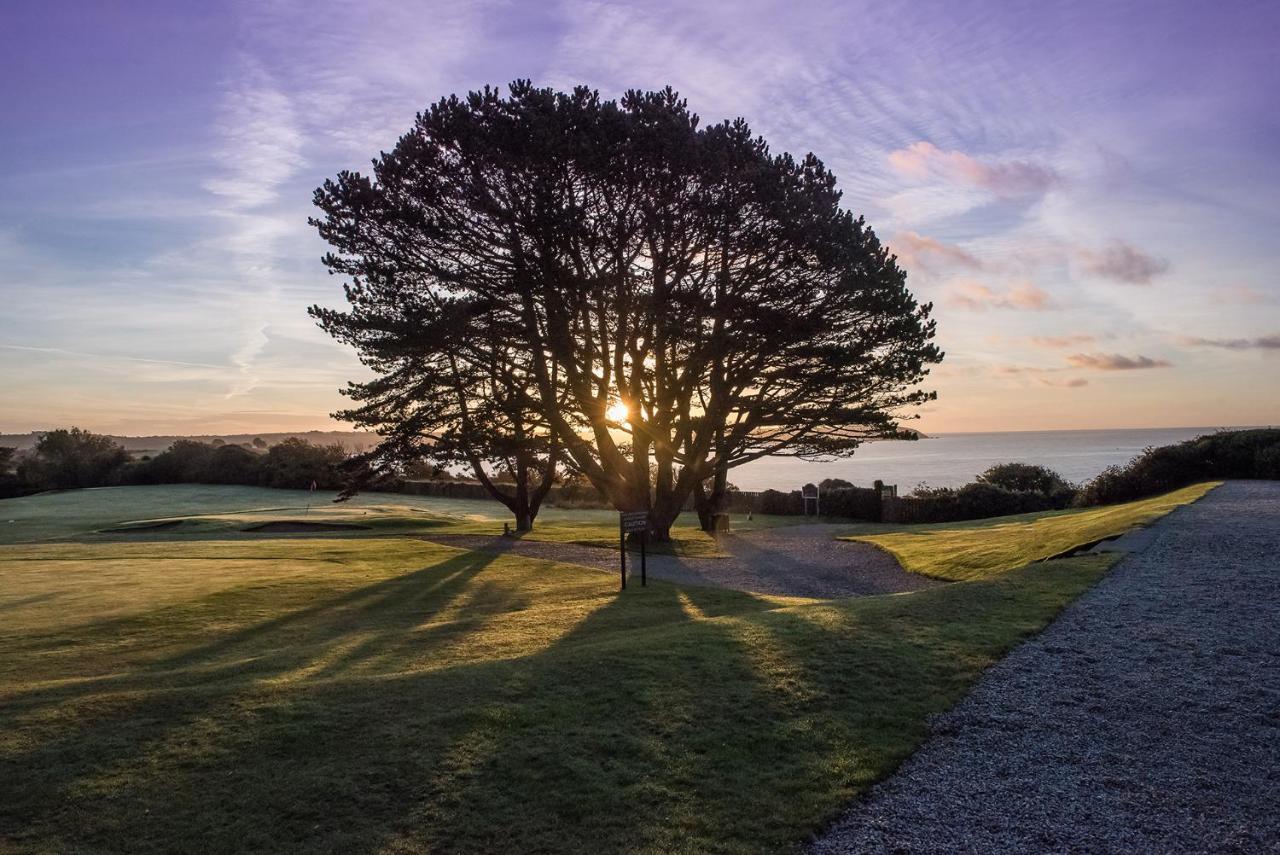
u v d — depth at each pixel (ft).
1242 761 17.19
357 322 80.89
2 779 19.06
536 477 169.27
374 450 94.73
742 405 83.05
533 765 18.69
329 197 78.43
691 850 14.92
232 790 18.16
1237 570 34.99
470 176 74.08
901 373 79.05
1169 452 94.68
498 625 41.78
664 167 70.23
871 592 52.75
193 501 170.19
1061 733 18.98
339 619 46.32
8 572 66.28
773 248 73.87
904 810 15.87
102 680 29.45
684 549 80.89
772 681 23.32
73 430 258.37
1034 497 109.81
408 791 17.74
